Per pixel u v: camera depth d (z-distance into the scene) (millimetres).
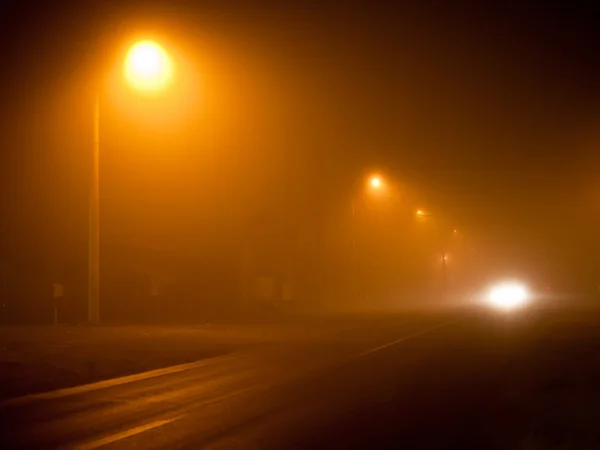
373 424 13961
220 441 12539
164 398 17406
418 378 20641
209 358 25891
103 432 13383
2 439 12797
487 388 18625
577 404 16141
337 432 13219
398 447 11930
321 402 16672
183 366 23719
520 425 13797
